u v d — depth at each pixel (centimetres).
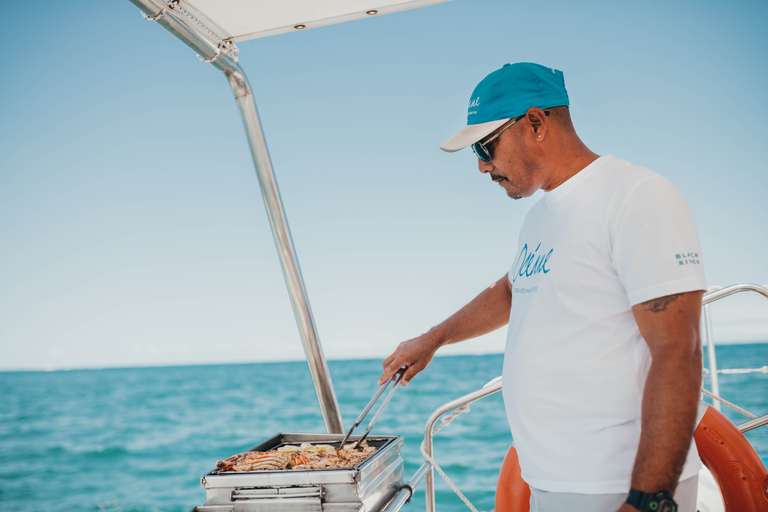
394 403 2708
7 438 2380
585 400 105
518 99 114
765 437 1421
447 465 1402
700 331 93
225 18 183
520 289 123
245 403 3219
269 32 194
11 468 1816
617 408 102
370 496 129
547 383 109
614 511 100
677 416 88
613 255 101
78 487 1576
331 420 211
